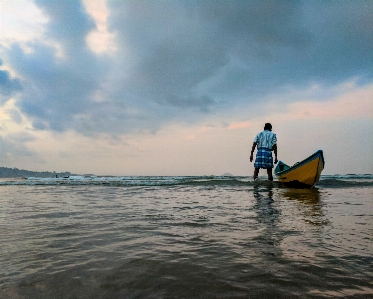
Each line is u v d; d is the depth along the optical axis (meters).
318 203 4.54
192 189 7.92
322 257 1.76
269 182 9.55
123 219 3.20
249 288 1.30
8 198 5.78
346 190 7.22
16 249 1.97
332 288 1.30
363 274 1.48
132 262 1.67
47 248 1.99
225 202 4.79
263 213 3.55
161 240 2.22
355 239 2.21
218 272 1.50
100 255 1.82
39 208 4.20
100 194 6.60
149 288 1.30
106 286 1.33
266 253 1.85
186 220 3.10
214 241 2.17
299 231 2.51
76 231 2.57
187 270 1.53
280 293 1.25
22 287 1.32
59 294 1.25
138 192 7.10
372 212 3.59
